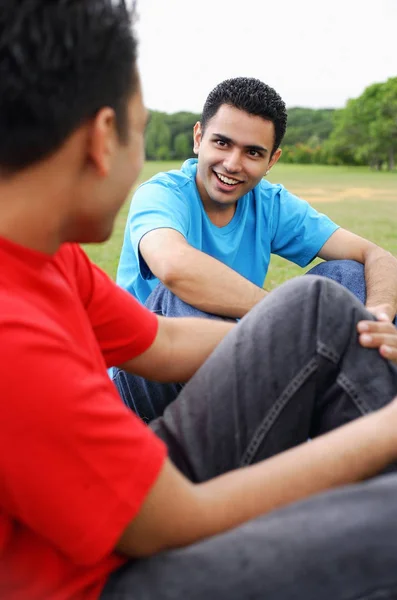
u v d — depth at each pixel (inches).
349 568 31.0
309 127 2689.5
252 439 45.6
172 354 53.2
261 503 37.3
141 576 34.0
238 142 84.7
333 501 33.4
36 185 32.4
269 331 46.9
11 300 31.4
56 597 33.9
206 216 91.5
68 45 30.2
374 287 87.0
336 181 1052.5
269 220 96.3
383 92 2239.2
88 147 32.8
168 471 34.3
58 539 32.1
